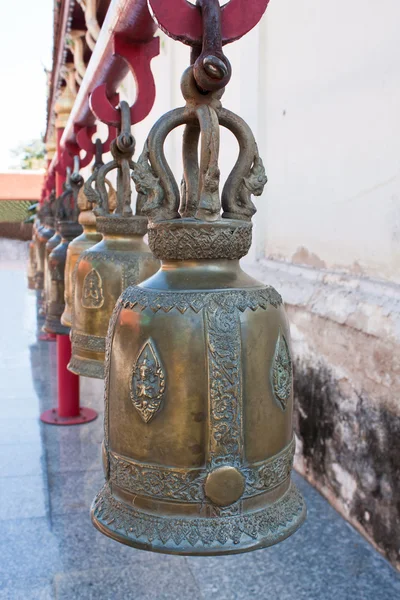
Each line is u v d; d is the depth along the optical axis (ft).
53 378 16.17
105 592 6.68
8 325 24.38
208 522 2.63
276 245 10.77
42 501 8.93
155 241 2.78
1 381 15.84
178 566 7.18
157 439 2.61
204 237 2.67
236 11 2.62
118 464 2.78
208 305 2.60
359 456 7.63
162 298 2.65
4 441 11.43
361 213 7.97
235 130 2.74
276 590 6.61
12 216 77.77
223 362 2.56
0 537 7.89
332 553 7.24
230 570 7.06
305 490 8.80
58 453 10.87
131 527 2.68
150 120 18.61
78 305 4.76
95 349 4.65
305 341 9.07
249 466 2.66
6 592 6.65
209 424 2.58
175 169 15.81
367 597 6.41
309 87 9.25
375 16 7.42
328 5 8.57
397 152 7.09
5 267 54.24
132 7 3.86
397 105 7.06
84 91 5.97
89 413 13.00
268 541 2.63
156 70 18.04
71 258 6.04
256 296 2.73
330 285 8.70
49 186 19.89
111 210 5.63
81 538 7.89
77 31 11.21
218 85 2.52
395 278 7.25
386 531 7.07
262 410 2.68
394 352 6.88
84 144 6.66
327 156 8.79
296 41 9.63
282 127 10.30
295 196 9.91
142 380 2.61
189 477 2.60
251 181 2.80
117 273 4.58
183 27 2.58
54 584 6.81
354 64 7.95
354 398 7.72
